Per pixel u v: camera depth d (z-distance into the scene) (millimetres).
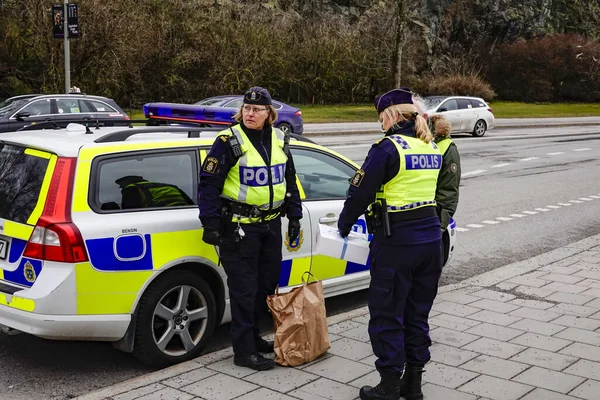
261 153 4238
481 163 17406
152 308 4398
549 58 54906
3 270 4355
